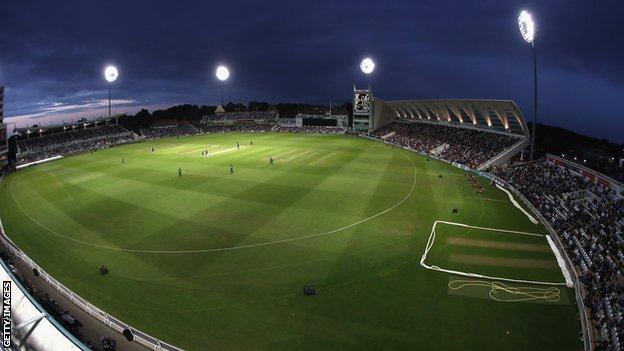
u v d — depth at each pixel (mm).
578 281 28938
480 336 23375
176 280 30656
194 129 145000
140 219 44344
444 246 35875
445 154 80812
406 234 38688
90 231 41469
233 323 25000
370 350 22297
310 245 36375
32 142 107250
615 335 21719
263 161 77375
